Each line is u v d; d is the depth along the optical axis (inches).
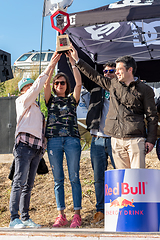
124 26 197.8
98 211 139.7
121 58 118.3
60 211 126.4
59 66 200.7
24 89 134.6
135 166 113.4
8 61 310.7
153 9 137.3
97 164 141.6
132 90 116.3
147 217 88.8
